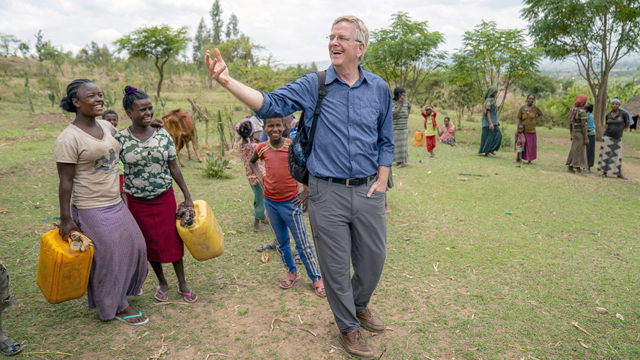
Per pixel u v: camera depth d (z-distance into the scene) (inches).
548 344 116.6
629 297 143.2
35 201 240.4
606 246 191.8
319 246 108.3
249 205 252.2
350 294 110.8
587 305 138.2
